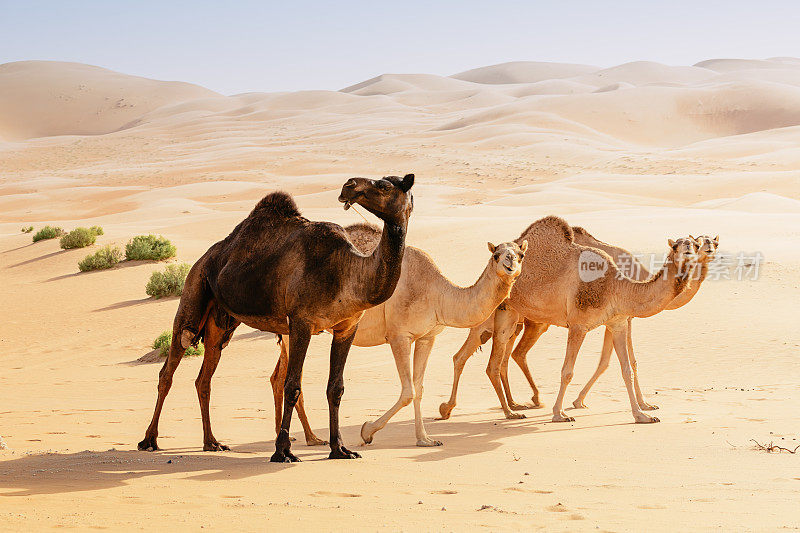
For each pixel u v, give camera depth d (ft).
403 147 430.61
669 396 44.32
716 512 19.34
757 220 107.65
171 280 99.04
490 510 19.47
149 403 48.49
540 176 328.70
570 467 26.17
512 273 28.81
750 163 317.83
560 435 33.50
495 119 541.75
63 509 18.69
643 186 256.32
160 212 237.25
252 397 50.67
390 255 25.88
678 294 34.99
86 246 136.15
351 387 52.65
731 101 586.04
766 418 35.70
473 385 52.54
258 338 76.23
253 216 30.58
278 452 27.50
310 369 60.54
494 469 25.86
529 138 427.74
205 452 30.99
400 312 31.42
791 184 235.81
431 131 505.25
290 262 28.27
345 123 626.23
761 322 61.26
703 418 36.45
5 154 551.18
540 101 581.94
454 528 17.47
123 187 349.82
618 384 49.49
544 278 38.93
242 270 29.68
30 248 144.05
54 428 38.14
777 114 572.10
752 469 25.18
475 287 30.09
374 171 356.18
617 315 36.96
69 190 334.85
